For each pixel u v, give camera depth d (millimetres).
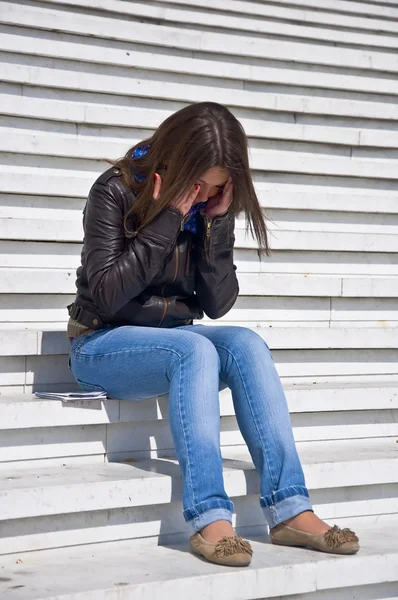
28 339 4055
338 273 5422
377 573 3533
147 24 6559
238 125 3637
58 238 4793
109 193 3697
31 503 3350
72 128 5559
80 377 3889
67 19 6004
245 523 3775
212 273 3900
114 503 3498
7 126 5398
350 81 6695
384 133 6391
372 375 4883
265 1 7531
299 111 6250
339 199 5602
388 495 4156
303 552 3516
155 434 4016
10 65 5535
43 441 3766
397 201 5766
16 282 4484
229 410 4145
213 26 6938
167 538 3645
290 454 3564
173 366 3502
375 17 7969
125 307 3814
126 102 5902
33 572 3227
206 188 3684
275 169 5699
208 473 3355
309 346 4676
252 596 3273
